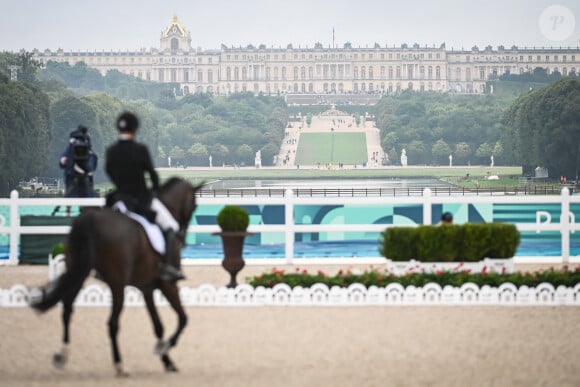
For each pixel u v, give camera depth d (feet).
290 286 116.67
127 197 86.38
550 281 117.80
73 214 160.45
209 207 179.11
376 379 78.18
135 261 83.71
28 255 154.71
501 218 177.99
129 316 107.76
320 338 94.99
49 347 91.61
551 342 92.53
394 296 115.24
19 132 531.91
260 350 90.07
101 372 82.28
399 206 174.81
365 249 167.94
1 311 110.83
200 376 80.43
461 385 76.07
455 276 118.11
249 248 170.09
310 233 170.71
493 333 96.94
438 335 95.96
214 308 112.78
